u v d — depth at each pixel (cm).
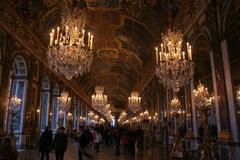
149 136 2370
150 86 2417
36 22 1508
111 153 1375
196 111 1052
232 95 748
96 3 1577
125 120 4850
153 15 1559
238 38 721
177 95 1370
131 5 1586
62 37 900
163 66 867
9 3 1167
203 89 896
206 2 929
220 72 819
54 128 2205
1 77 1145
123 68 3141
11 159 877
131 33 2011
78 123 3375
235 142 719
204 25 974
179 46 852
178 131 1189
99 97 2553
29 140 1494
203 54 1000
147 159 1084
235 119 730
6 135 1169
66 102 2067
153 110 2241
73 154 1335
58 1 1445
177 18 1296
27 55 1481
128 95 4566
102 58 2745
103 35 2103
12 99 1291
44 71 1834
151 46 1984
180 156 1091
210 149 760
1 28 1141
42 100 1956
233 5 752
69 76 877
